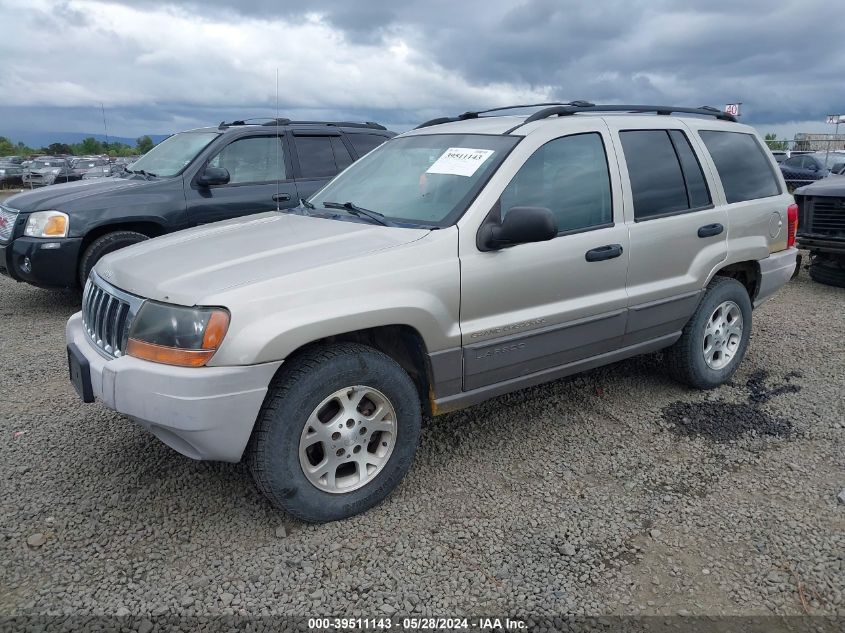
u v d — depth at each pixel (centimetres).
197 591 274
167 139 816
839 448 391
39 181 2814
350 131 823
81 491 344
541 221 320
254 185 740
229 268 305
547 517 326
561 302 373
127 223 681
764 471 367
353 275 306
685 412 441
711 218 446
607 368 515
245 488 347
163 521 320
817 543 304
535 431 414
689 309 441
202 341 277
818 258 839
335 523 320
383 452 329
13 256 654
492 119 421
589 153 394
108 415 433
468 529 316
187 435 282
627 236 397
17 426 418
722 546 304
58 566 288
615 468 371
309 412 300
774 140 2378
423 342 328
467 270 334
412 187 382
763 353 557
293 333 286
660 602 270
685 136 448
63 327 644
